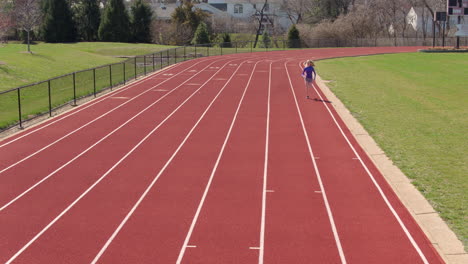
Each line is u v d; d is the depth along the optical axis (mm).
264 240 10086
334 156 15930
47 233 10500
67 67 39656
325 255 9453
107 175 14258
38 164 15328
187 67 41375
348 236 10234
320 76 35344
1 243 10039
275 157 15930
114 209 11773
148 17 72875
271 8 90000
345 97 26312
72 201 12297
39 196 12648
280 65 43250
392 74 37156
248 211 11562
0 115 22812
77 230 10633
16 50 45875
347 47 68500
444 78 35062
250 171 14531
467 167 14109
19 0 61562
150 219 11172
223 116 22219
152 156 16141
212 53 56219
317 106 24250
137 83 32344
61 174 14367
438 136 17812
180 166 15055
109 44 65625
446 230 10234
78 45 64562
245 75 36312
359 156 15867
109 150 16875
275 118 21766
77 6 74500
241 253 9539
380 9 86688
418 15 87625
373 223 10836
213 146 17312
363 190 12844
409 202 11766
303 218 11141
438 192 12242
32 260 9344
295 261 9227
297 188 13070
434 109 23094
